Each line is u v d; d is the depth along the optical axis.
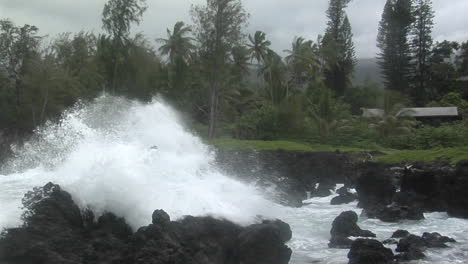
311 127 36.47
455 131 35.03
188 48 51.47
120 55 38.66
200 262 8.69
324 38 62.31
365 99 60.72
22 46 46.69
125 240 9.04
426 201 18.22
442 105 54.97
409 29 64.19
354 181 24.41
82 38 51.53
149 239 8.40
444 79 65.62
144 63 39.41
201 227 9.36
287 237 12.55
